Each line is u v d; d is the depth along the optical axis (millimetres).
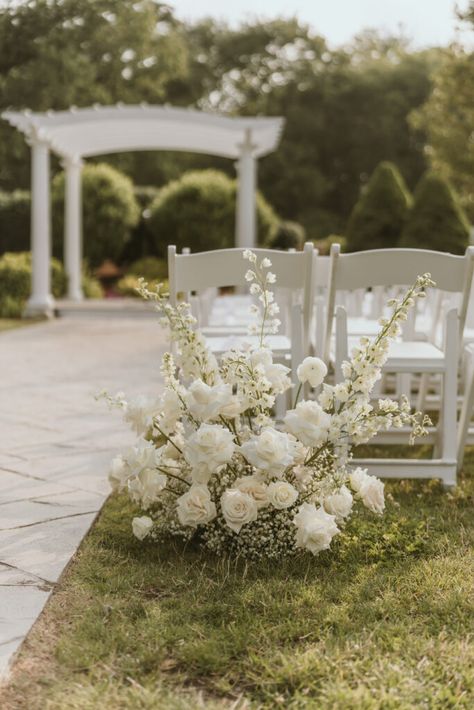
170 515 3068
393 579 2672
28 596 2506
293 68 32656
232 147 13375
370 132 31891
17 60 23594
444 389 3773
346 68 33062
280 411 3963
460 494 3689
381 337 3035
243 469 3033
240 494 2850
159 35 27875
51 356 8539
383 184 13766
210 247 17656
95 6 24719
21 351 8953
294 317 3822
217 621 2375
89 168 17734
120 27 26156
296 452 2947
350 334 4926
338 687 1994
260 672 2100
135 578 2680
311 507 2848
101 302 14695
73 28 24422
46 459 4258
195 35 33000
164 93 29281
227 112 32969
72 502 3498
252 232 13039
